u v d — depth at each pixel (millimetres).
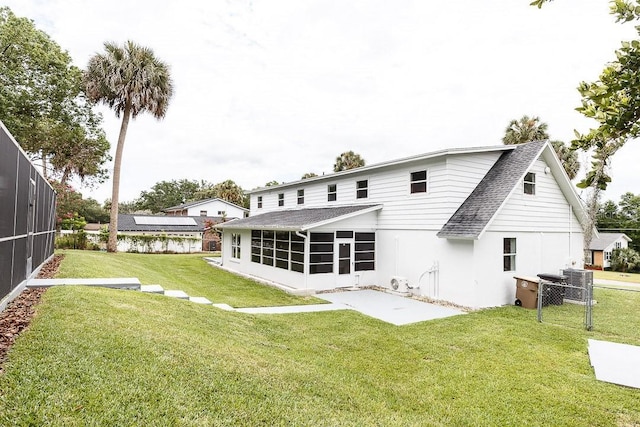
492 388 5148
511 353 6562
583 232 14156
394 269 13125
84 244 24906
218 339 5734
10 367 3457
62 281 8133
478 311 10008
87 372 3629
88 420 2959
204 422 3279
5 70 18656
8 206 5801
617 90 2113
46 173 24438
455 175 11312
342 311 9719
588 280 11203
